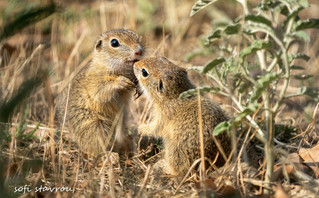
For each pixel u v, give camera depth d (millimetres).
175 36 19922
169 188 9883
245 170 9867
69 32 19172
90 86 12750
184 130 10523
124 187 9906
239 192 9047
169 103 11234
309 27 8273
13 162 10578
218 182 9406
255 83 8555
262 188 9148
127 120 13273
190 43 19516
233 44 13656
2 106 8477
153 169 10773
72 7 19938
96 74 12875
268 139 8914
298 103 14859
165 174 10766
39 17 9141
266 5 8750
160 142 12680
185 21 21016
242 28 8320
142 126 11961
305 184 9195
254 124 9305
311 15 18703
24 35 18641
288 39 8148
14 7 11680
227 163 9562
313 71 15781
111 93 12609
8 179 9359
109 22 20281
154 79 11492
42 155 11695
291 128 12633
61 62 17984
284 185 9258
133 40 13086
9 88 13438
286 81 8422
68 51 18703
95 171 10688
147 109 13836
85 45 18531
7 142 11820
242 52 8156
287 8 8789
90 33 19078
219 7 20344
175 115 11062
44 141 12453
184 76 11641
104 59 12969
